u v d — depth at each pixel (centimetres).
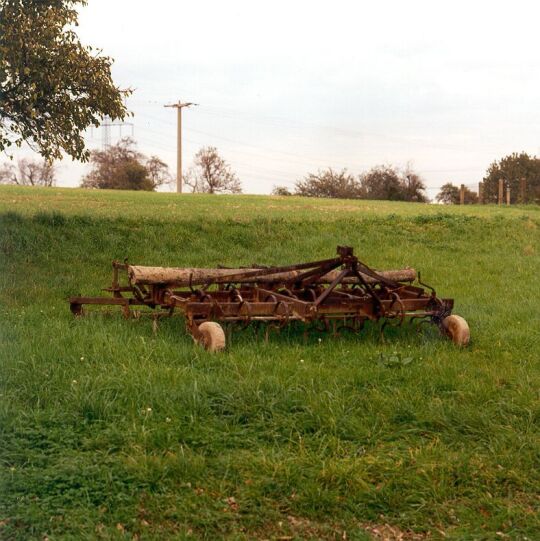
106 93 1945
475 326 1200
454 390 845
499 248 2480
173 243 2170
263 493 594
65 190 5300
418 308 1104
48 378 806
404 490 614
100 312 1204
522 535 562
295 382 821
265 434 700
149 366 853
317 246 2308
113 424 692
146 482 592
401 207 4291
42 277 1619
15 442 648
